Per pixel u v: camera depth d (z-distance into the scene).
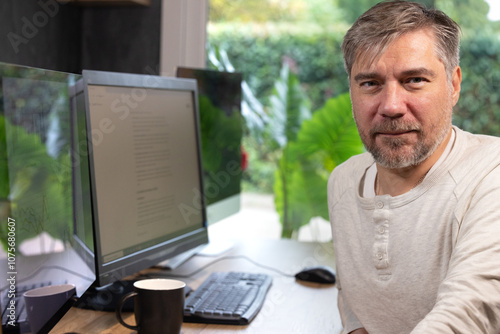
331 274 1.49
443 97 0.98
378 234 1.07
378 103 0.98
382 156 1.00
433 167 1.02
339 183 1.22
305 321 1.19
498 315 0.77
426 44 0.96
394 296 1.06
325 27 5.65
